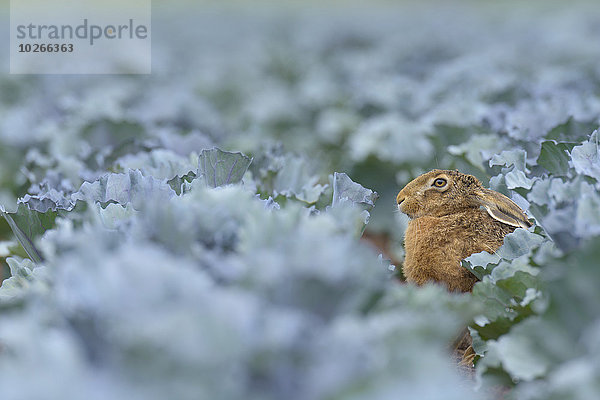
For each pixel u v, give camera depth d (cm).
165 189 762
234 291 473
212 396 412
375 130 1537
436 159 1337
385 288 534
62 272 524
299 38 3412
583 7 4438
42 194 888
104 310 450
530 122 1245
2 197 1382
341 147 1870
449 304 548
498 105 1504
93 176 1088
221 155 832
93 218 615
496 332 676
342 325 464
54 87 2261
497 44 2945
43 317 514
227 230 578
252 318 445
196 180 758
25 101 2109
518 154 932
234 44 3478
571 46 2477
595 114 1313
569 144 824
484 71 2112
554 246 664
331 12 5028
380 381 432
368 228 1479
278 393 439
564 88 1814
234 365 421
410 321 482
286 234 552
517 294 662
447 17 4375
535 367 527
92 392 411
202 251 547
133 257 468
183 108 1861
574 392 443
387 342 471
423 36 3153
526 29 3381
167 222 556
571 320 515
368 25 3809
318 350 440
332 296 476
